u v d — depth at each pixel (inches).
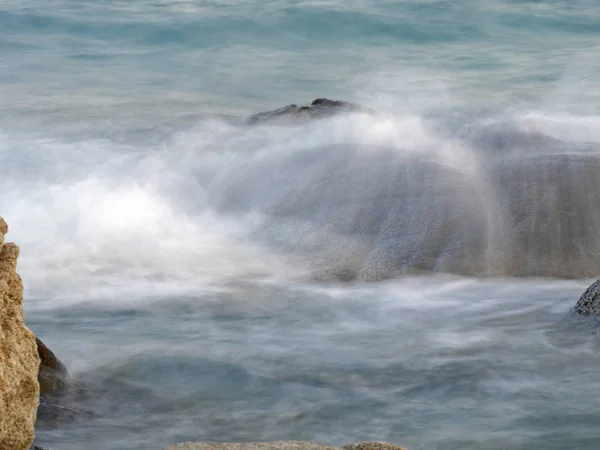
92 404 903.7
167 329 1152.2
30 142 2358.5
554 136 2006.6
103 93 3110.2
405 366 1015.6
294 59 3705.7
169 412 900.6
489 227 1432.1
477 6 4318.4
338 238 1457.9
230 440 842.2
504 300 1253.1
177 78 3398.1
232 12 4215.1
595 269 1357.0
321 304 1248.2
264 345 1089.4
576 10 4389.8
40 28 4037.9
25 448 587.5
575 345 1066.7
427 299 1264.8
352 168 1654.8
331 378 984.9
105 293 1301.7
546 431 850.1
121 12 4254.4
